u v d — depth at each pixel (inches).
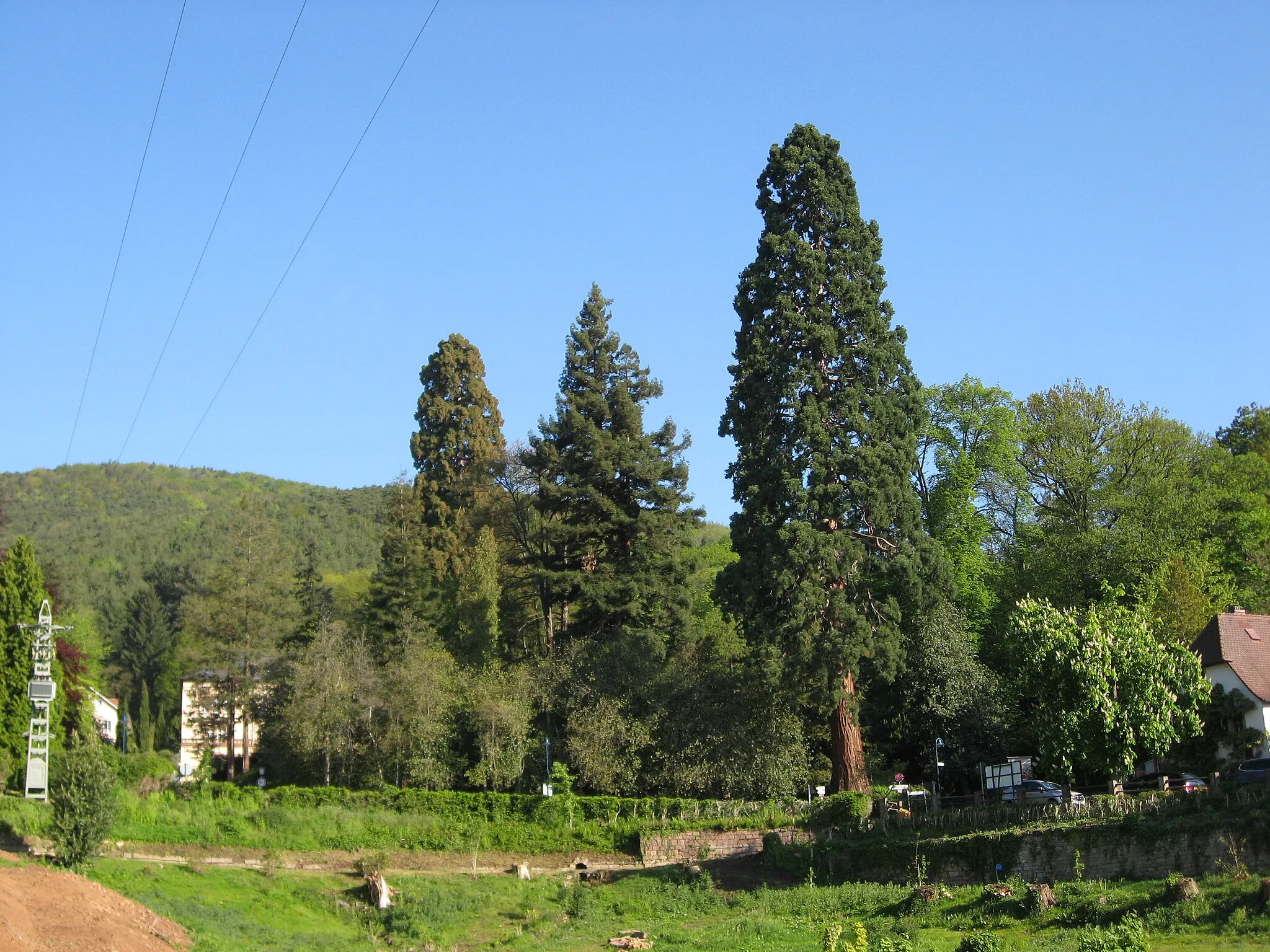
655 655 2261.3
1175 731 1672.0
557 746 2188.7
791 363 2090.3
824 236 2165.4
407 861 1856.5
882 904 1502.2
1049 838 1480.1
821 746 2283.5
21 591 1937.7
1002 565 2721.5
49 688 1611.7
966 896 1456.7
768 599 2032.5
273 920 1437.0
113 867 1448.1
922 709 2176.4
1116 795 1572.3
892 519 2063.2
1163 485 2536.9
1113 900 1311.5
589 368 2576.3
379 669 2374.5
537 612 2731.3
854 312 2122.3
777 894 1630.2
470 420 3201.3
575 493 2445.9
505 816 1990.7
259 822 1829.5
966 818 1686.8
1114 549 2471.7
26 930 1062.4
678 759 2085.4
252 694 2596.0
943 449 2748.5
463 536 2984.7
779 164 2181.3
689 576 2437.3
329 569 5541.3
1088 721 1644.9
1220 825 1348.4
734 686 2151.8
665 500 2456.9
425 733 2190.0
